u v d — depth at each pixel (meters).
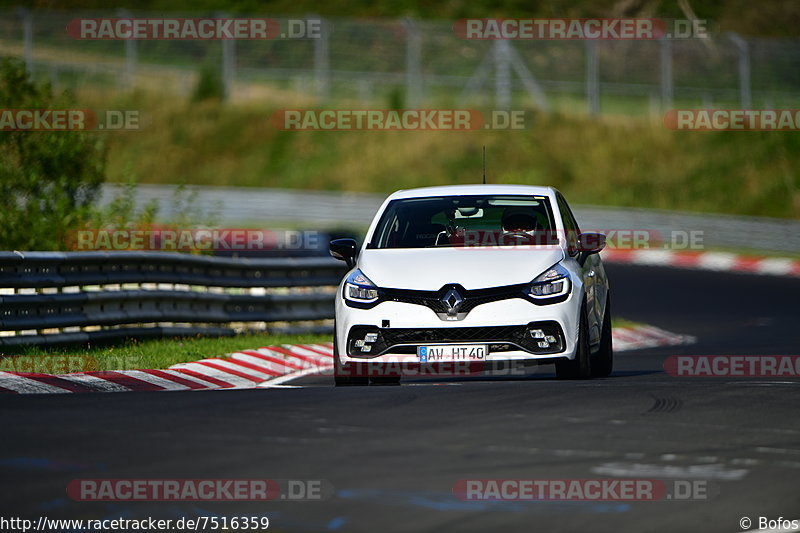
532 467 23.38
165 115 169.62
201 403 32.47
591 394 34.31
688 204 147.25
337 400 33.03
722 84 177.62
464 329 36.88
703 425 28.58
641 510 20.09
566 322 37.38
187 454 24.50
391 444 25.77
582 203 148.38
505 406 31.67
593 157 155.25
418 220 41.19
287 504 20.23
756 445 25.95
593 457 24.45
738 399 33.38
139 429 27.62
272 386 41.41
